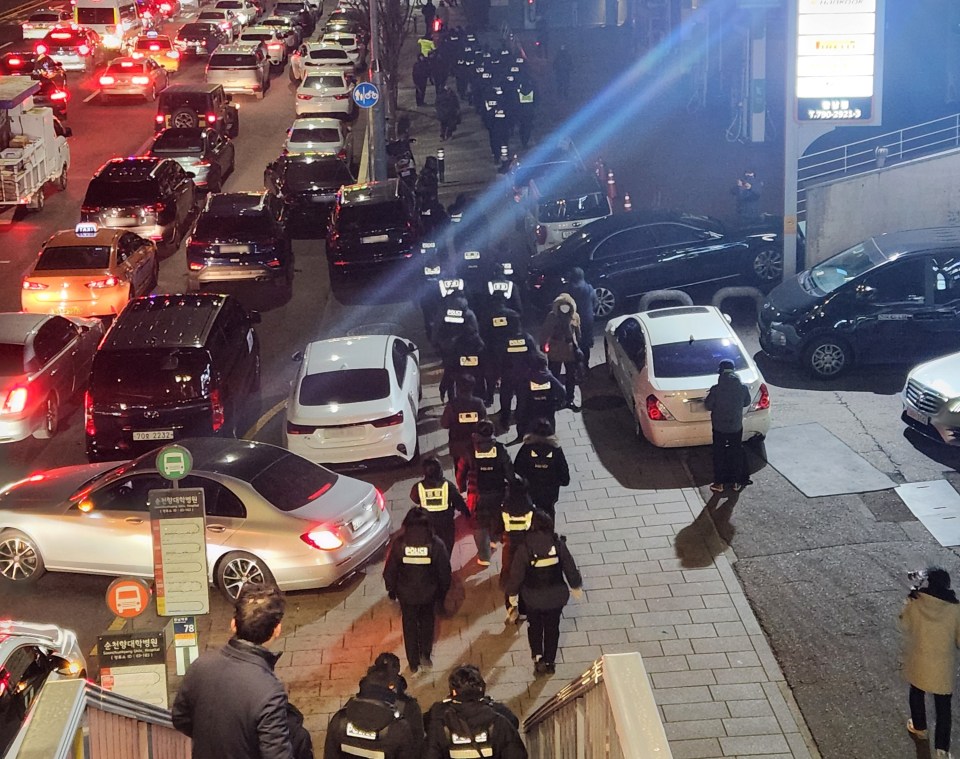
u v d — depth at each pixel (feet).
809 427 48.19
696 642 34.65
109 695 17.57
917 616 28.32
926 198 63.62
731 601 36.68
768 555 39.06
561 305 51.60
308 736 19.58
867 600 35.94
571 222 73.97
